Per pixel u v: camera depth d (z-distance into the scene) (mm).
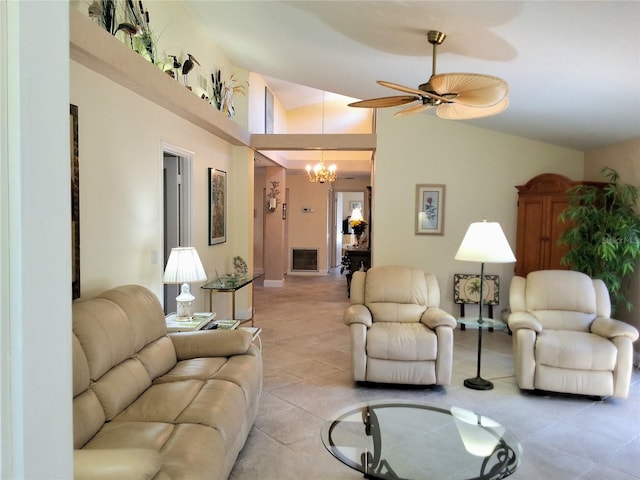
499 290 5766
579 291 3984
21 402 626
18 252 622
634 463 2668
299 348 4926
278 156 8516
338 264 13000
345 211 13211
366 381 3787
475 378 3965
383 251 5992
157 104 3734
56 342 696
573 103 3936
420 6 2768
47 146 676
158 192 3793
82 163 2748
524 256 5457
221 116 4902
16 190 618
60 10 707
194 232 4660
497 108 3438
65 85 720
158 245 3809
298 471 2547
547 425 3143
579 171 5621
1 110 600
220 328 3758
